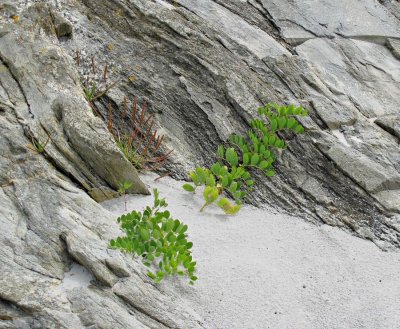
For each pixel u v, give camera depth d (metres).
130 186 1.83
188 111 2.01
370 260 1.74
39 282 1.53
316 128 1.99
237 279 1.67
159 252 1.65
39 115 1.82
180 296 1.62
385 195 1.87
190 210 1.83
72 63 1.96
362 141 1.98
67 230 1.62
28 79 1.89
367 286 1.69
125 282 1.57
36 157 1.74
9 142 1.75
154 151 1.93
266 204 1.87
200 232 1.77
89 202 1.71
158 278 1.61
